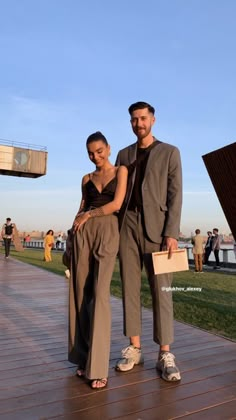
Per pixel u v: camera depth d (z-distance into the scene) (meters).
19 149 27.53
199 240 12.87
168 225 2.43
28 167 27.75
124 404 2.04
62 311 4.80
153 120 2.65
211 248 15.62
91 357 2.25
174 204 2.46
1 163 26.69
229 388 2.24
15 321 4.21
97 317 2.28
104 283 2.31
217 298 6.66
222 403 2.05
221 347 3.09
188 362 2.71
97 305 2.28
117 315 4.54
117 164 2.81
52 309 4.93
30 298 5.83
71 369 2.61
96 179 2.49
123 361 2.56
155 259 2.32
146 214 2.50
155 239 2.48
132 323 2.64
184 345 3.15
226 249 15.64
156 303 2.51
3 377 2.45
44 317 4.43
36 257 18.83
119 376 2.44
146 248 2.55
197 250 12.84
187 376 2.44
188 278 10.47
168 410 1.96
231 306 5.76
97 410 1.96
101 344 2.27
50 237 15.84
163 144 2.61
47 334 3.62
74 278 2.45
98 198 2.43
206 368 2.58
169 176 2.54
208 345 3.15
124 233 2.64
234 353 2.93
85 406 2.01
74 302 2.46
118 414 1.92
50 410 1.97
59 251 26.97
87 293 2.46
